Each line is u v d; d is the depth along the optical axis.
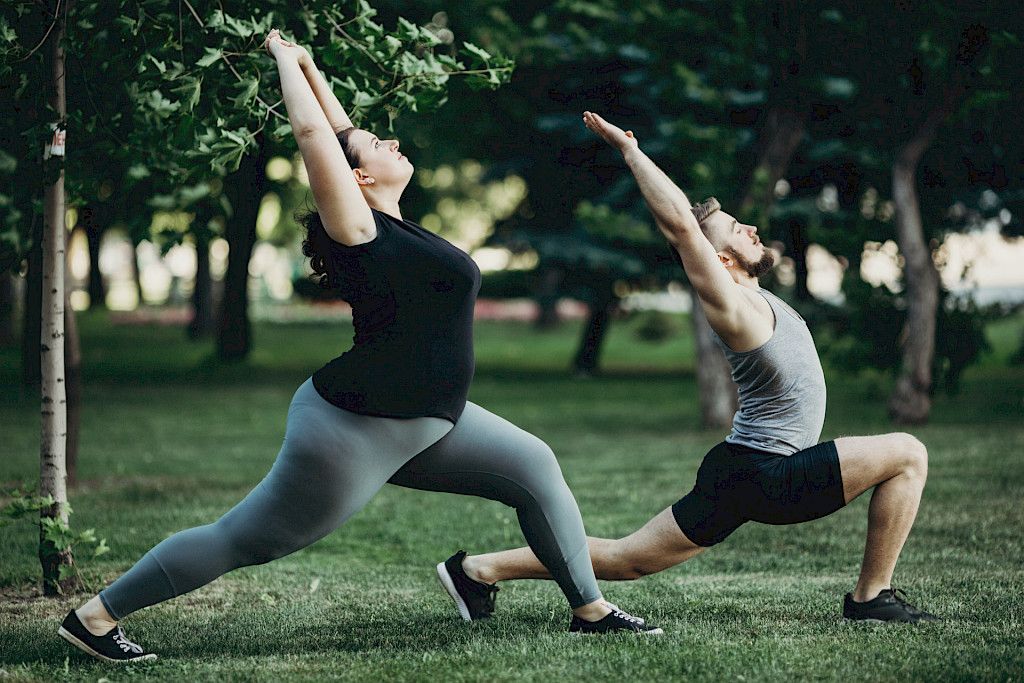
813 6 11.29
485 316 43.72
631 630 4.15
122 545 6.47
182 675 3.68
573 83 17.33
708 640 4.00
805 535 6.55
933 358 12.80
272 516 3.71
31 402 15.42
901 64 11.35
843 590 5.02
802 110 12.67
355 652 4.00
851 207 17.17
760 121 14.88
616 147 3.94
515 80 17.53
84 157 5.51
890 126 12.95
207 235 6.91
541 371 23.88
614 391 19.14
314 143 3.57
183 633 4.36
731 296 3.93
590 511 7.65
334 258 3.68
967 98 11.18
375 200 3.84
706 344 13.45
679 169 15.88
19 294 33.28
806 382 4.00
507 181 21.39
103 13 4.90
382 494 8.72
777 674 3.51
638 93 15.66
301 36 5.57
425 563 6.10
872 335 13.02
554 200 19.48
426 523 7.33
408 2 14.56
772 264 4.23
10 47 4.73
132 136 5.36
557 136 18.14
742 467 4.01
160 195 6.64
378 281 3.64
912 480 4.03
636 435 13.02
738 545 6.31
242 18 5.13
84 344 27.11
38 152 4.86
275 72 5.12
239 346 22.72
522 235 19.33
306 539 3.74
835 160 15.83
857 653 3.73
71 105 5.46
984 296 13.88
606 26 12.67
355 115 5.10
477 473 3.93
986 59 9.54
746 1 11.52
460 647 4.02
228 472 10.11
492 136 19.59
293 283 38.53
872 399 16.12
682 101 13.17
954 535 6.28
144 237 6.74
